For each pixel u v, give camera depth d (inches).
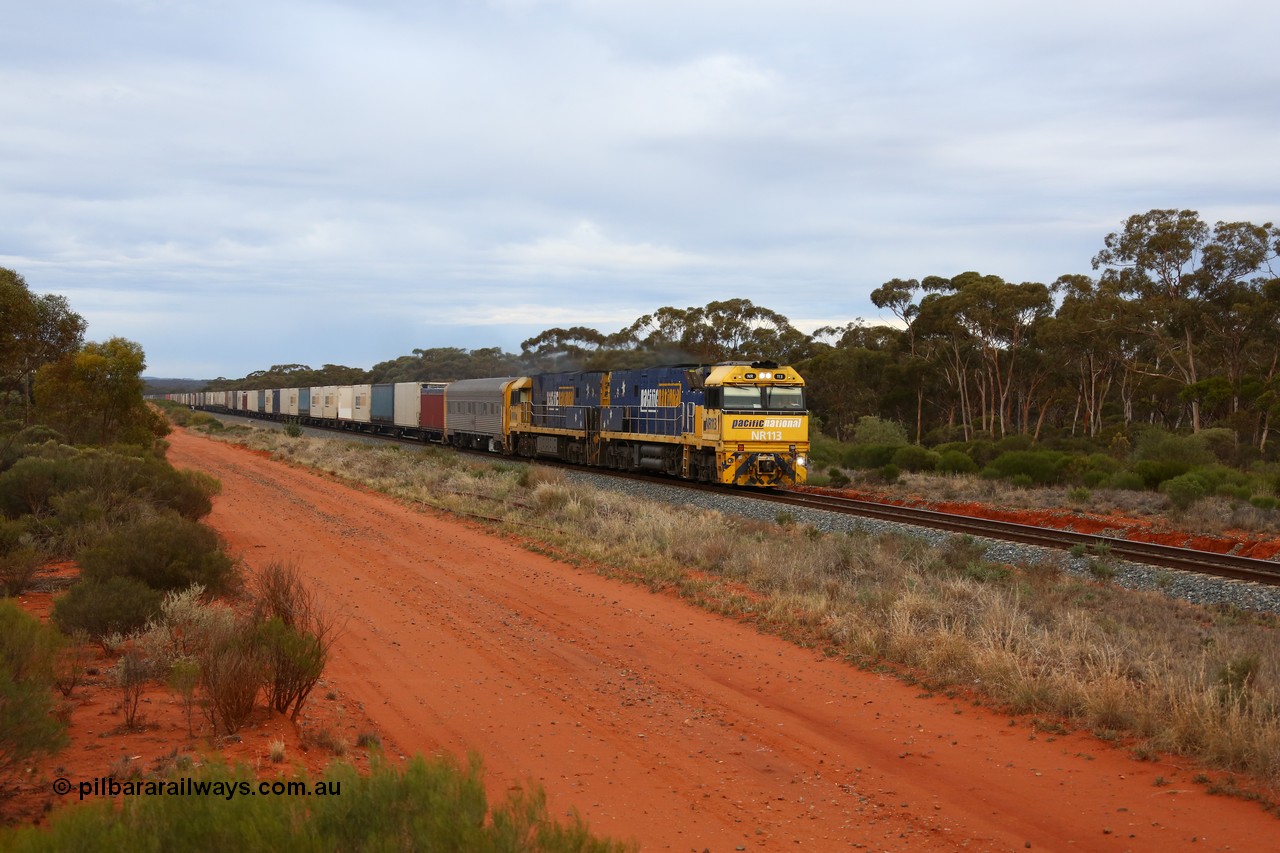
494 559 759.7
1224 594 610.9
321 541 836.6
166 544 553.6
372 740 332.2
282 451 1984.5
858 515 1019.3
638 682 434.6
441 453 1813.5
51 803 243.9
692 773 322.7
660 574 681.0
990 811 290.0
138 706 354.6
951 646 450.3
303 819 183.5
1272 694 353.4
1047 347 2834.6
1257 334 2513.5
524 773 316.8
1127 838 268.5
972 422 3388.3
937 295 3189.0
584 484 1226.0
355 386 3065.9
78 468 837.2
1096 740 355.6
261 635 368.2
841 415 3272.6
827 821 282.4
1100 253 2815.0
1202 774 314.2
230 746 307.0
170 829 174.9
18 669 319.9
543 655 479.8
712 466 1294.3
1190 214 2615.7
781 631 528.1
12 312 1315.2
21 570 582.9
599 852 184.2
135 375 1689.2
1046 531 866.8
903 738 360.5
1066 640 455.5
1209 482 1235.2
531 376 1975.9
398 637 508.1
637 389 1503.4
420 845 175.9
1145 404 3238.2
